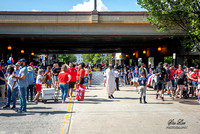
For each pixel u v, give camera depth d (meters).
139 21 21.94
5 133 5.28
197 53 26.53
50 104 9.48
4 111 7.96
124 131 5.47
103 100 10.68
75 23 21.98
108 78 11.22
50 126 5.90
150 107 8.75
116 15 21.95
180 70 12.17
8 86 8.68
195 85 11.77
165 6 16.20
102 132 5.38
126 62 52.38
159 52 36.25
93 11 21.56
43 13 21.55
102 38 27.05
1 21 21.30
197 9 15.51
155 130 5.57
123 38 27.05
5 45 34.03
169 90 12.99
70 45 37.41
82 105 9.18
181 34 22.28
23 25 22.19
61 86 9.76
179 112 7.77
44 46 39.41
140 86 9.84
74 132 5.37
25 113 7.57
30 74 10.29
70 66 11.18
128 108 8.50
